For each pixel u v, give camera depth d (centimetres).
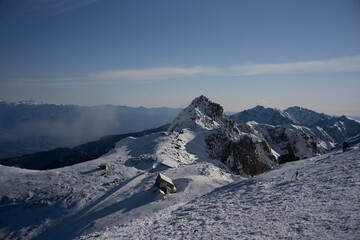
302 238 1018
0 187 5306
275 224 1234
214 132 11200
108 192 4831
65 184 5369
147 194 4094
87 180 5575
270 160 12169
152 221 2003
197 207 2147
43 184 5434
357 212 1113
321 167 2436
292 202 1519
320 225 1091
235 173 9538
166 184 4181
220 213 1703
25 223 4041
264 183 2445
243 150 10819
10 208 4491
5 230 3891
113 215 3406
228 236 1229
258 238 1120
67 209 4294
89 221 3506
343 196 1370
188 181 4644
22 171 6291
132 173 6028
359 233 928
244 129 17862
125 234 1745
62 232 3456
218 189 3316
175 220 1834
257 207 1625
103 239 1736
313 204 1377
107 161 7044
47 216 4172
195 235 1355
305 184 1895
